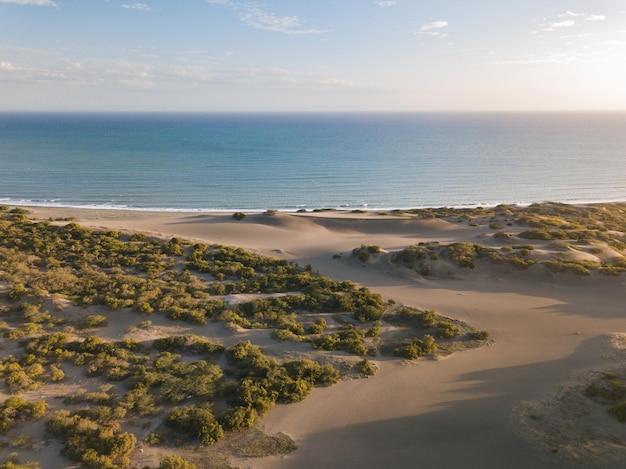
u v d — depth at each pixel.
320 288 41.44
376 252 53.41
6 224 57.47
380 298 39.34
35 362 25.86
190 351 28.25
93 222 68.06
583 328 33.69
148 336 30.25
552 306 38.34
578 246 52.84
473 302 39.53
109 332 30.77
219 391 23.58
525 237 58.53
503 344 30.91
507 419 21.42
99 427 19.92
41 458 18.22
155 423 20.92
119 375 24.77
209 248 55.16
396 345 30.47
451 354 29.20
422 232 68.75
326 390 24.42
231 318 33.50
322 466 18.33
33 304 33.94
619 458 17.89
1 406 21.14
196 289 40.06
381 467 18.30
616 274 42.66
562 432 19.98
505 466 18.14
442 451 19.27
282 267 48.88
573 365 27.27
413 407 22.81
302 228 70.12
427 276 46.62
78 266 44.66
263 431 20.67
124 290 37.56
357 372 26.34
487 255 48.44
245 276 45.19
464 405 22.92
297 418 21.81
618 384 23.72
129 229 61.47
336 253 56.59
